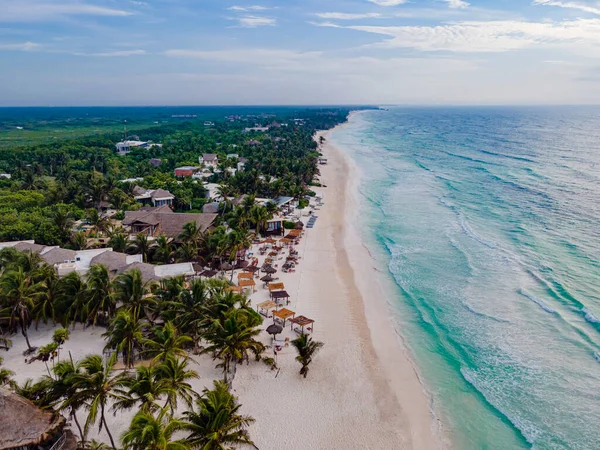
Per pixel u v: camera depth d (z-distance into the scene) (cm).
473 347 3894
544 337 4009
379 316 4472
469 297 4812
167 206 7675
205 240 5534
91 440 2609
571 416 3048
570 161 13562
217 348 3192
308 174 11038
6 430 2319
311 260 5953
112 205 7844
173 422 2142
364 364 3666
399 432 2938
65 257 4809
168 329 3039
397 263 5822
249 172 9481
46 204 7825
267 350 3778
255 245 6506
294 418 3014
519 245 6344
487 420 3047
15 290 3575
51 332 3900
